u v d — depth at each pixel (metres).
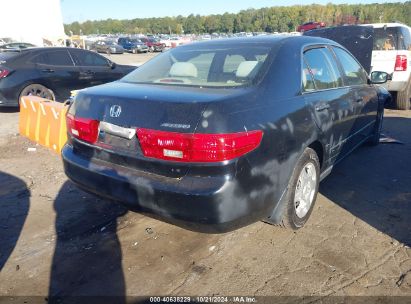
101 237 3.35
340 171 4.82
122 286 2.70
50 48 9.02
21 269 2.91
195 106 2.43
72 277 2.81
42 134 6.20
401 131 6.86
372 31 7.24
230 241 3.22
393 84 8.22
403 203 3.91
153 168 2.57
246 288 2.65
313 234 3.31
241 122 2.46
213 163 2.37
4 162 5.43
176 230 3.42
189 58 3.44
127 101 2.70
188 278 2.77
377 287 2.62
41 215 3.78
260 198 2.63
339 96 3.81
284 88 2.99
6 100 8.40
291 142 2.88
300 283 2.68
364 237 3.25
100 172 2.83
